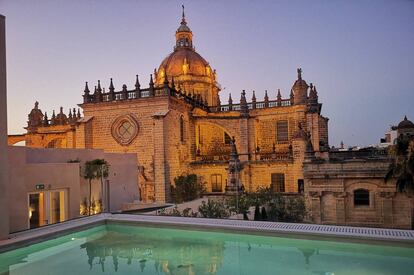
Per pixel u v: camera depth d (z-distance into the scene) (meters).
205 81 71.12
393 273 12.70
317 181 34.47
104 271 13.91
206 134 62.75
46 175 26.23
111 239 19.00
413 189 27.52
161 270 14.02
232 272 13.44
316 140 51.47
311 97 53.62
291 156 50.72
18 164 23.77
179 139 52.22
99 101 51.94
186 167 54.22
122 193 37.78
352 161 33.19
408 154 27.48
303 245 16.47
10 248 15.97
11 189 23.08
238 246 16.95
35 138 65.88
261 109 57.72
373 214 32.31
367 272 12.83
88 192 32.69
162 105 48.75
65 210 28.05
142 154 49.22
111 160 36.69
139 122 49.75
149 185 47.75
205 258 15.32
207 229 18.94
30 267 14.52
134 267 14.41
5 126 17.19
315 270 13.27
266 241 17.36
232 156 47.81
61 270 14.16
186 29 77.19
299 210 34.22
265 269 13.67
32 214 25.61
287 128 56.62
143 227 20.84
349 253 15.27
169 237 19.28
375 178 32.28
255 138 56.78
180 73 70.75
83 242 18.55
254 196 37.25
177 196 46.38
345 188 33.50
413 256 14.29
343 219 33.16
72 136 58.00
